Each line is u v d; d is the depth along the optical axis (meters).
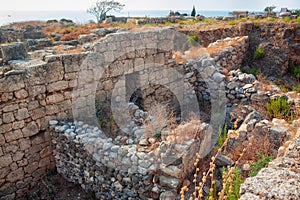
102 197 5.74
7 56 6.69
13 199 6.12
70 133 6.02
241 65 12.73
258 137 5.53
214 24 17.95
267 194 2.56
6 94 5.62
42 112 6.36
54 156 6.70
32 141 6.29
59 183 6.44
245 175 4.76
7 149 5.86
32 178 6.43
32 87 6.04
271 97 7.57
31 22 25.55
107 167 5.42
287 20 15.12
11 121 5.81
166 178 4.92
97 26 16.27
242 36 14.05
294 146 3.55
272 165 3.28
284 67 12.73
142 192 5.03
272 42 13.78
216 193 4.75
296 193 2.54
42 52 7.65
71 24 22.64
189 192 4.95
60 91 6.63
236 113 7.64
